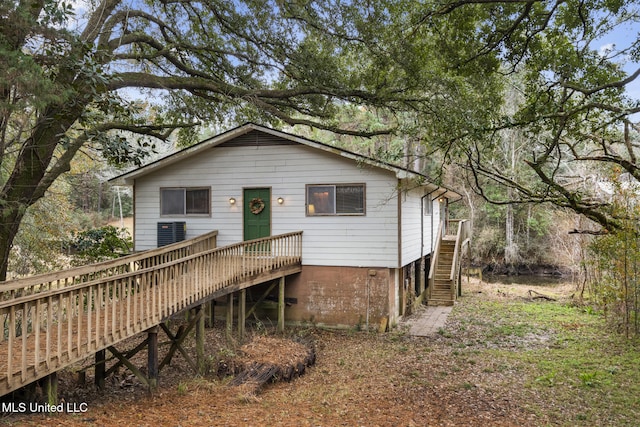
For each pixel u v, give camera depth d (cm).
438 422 671
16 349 639
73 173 1611
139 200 1525
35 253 1411
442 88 1180
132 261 982
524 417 694
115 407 682
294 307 1411
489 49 876
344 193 1363
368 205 1343
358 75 1330
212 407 710
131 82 1031
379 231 1336
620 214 1104
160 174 1506
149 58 1109
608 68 787
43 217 1420
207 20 1333
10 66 604
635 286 1198
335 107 1570
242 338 1145
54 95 649
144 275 752
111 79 858
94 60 795
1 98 655
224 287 1019
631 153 805
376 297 1343
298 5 1153
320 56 1277
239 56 1309
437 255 1942
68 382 818
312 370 967
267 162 1421
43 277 692
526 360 1025
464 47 916
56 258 1516
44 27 682
